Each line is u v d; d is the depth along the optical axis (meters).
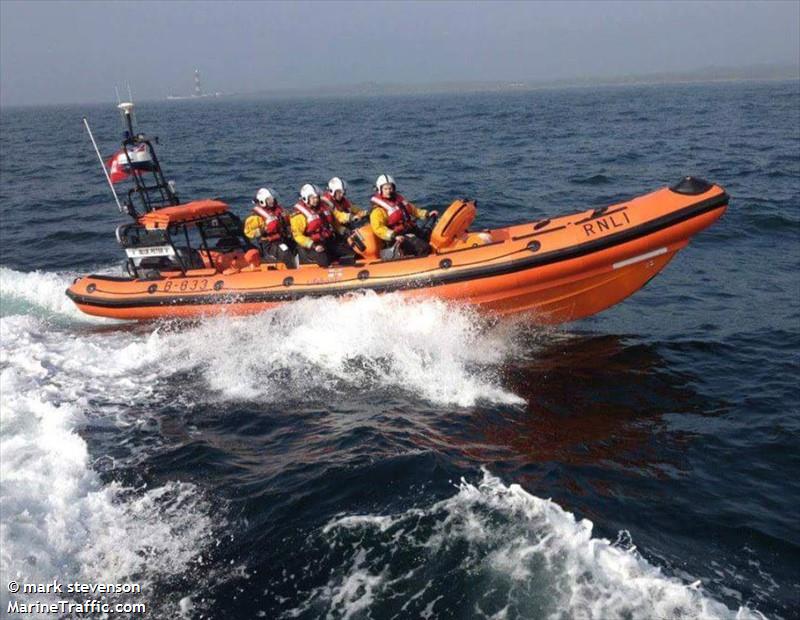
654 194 6.87
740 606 3.49
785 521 4.24
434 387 6.17
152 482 4.69
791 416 5.58
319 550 3.90
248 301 7.61
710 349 6.97
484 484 4.51
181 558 3.87
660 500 4.47
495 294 7.00
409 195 17.16
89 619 3.40
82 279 8.63
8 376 6.41
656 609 3.34
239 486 4.61
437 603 3.47
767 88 146.38
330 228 7.80
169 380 6.45
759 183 17.03
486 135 37.31
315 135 43.69
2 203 17.92
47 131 60.69
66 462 4.79
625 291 7.18
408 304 7.14
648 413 5.71
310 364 6.64
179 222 8.04
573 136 34.12
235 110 131.25
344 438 5.25
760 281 9.12
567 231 6.82
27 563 3.68
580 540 3.84
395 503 4.31
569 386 6.22
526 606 3.39
